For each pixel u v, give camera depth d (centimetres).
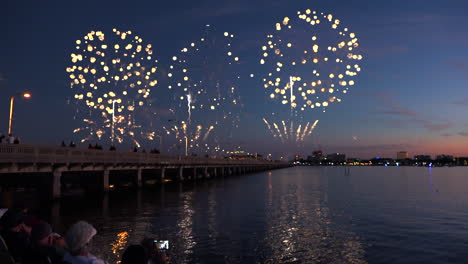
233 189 5066
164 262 500
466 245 1745
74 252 405
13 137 2545
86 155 3269
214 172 9081
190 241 1744
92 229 421
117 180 4997
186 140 6869
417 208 3106
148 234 1859
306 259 1501
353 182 7406
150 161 4812
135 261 380
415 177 10381
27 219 595
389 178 9638
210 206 3028
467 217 2597
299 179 8719
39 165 2722
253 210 2850
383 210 2955
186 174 7831
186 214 2542
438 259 1526
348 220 2431
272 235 1914
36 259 488
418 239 1872
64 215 2383
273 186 5891
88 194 3691
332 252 1606
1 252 492
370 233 2006
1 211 604
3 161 2314
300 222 2325
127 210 2691
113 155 3766
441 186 6159
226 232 1961
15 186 3186
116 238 1744
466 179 8969
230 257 1498
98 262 404
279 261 1463
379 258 1531
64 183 4044
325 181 7775
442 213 2802
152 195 3881
